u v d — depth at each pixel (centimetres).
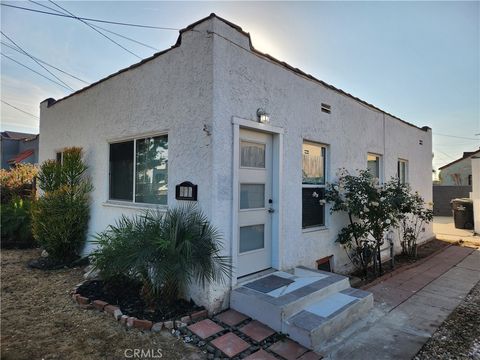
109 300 393
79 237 612
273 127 455
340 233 600
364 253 597
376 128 739
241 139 424
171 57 435
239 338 315
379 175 769
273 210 468
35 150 1825
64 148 701
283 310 332
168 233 361
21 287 461
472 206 1258
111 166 579
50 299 412
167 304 375
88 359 272
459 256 768
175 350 292
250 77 421
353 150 650
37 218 608
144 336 314
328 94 581
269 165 470
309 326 314
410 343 322
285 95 481
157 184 475
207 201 377
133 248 360
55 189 627
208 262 354
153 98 468
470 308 426
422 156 999
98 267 418
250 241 441
